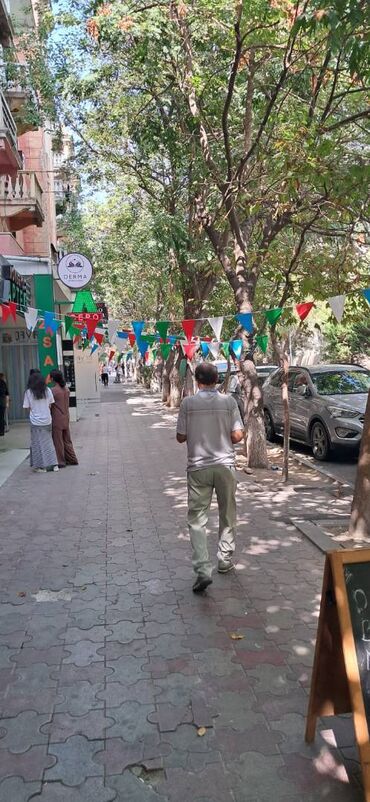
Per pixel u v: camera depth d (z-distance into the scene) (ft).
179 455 39.65
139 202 60.59
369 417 20.01
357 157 25.93
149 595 16.05
